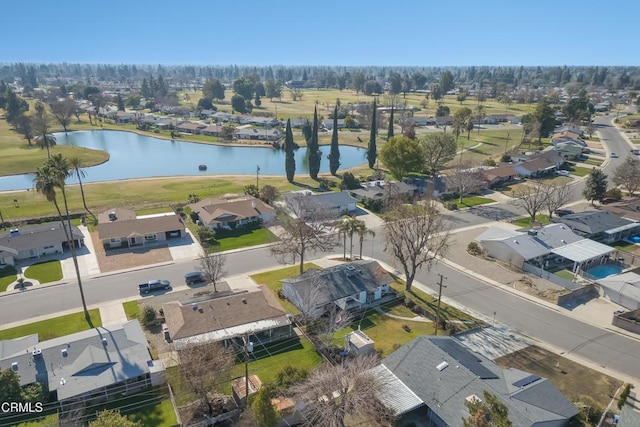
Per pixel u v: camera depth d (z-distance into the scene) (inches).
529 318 2156.7
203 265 2429.9
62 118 7795.3
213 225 3267.7
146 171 5378.9
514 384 1488.7
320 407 1381.6
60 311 2156.7
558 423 1384.1
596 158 5659.5
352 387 1462.8
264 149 6899.6
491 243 2866.6
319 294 2149.4
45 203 3796.8
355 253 2925.7
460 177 4136.3
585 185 4254.4
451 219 3590.1
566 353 1882.4
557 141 6254.9
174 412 1517.0
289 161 4648.1
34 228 3002.0
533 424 1299.2
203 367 1515.7
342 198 3777.1
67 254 2815.0
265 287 2278.5
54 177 2032.5
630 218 3366.1
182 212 3629.4
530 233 2910.9
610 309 2249.0
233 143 7111.2
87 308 2181.3
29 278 2484.0
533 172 4845.0
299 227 2610.7
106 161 5856.3
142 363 1665.8
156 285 2367.1
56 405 1499.8
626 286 2289.6
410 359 1649.9
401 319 2149.4
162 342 1910.7
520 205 3939.5
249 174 5157.5
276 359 1814.7
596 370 1769.2
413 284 2509.8
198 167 5605.3
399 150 4320.9
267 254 2878.9
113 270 2608.3
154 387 1644.9
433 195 4099.4
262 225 3390.7
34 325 2028.8
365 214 3710.6
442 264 2763.3
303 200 3304.6
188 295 2295.8
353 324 2097.7
